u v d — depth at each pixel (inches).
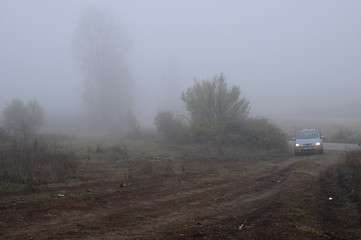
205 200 398.0
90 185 475.8
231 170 639.1
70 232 272.5
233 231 281.6
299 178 544.7
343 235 271.3
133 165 677.3
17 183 465.1
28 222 298.2
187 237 263.3
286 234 270.4
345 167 582.9
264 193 439.2
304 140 904.9
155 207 363.3
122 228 287.0
